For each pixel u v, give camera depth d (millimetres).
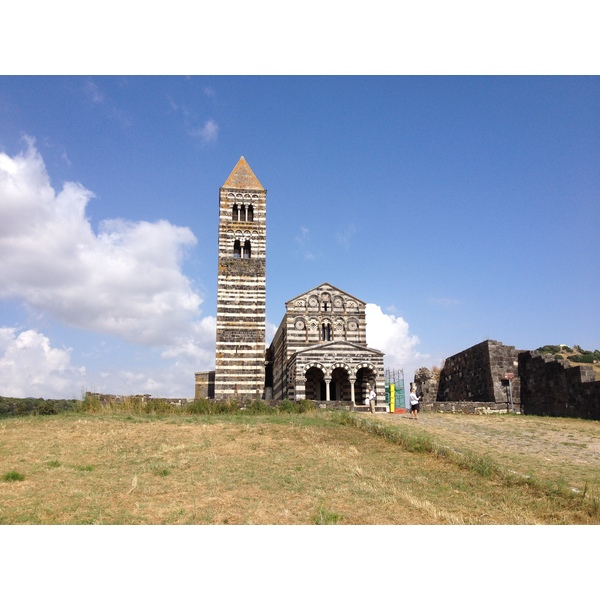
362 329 70125
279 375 76375
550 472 22172
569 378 47500
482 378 57156
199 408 40250
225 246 65250
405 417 41906
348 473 22094
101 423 32062
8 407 36344
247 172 68688
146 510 16875
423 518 16359
